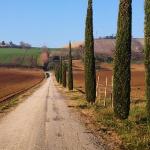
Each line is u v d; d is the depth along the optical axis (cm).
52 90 7975
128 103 2322
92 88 3672
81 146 1698
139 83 9294
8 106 3944
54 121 2631
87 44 3688
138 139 1733
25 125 2422
